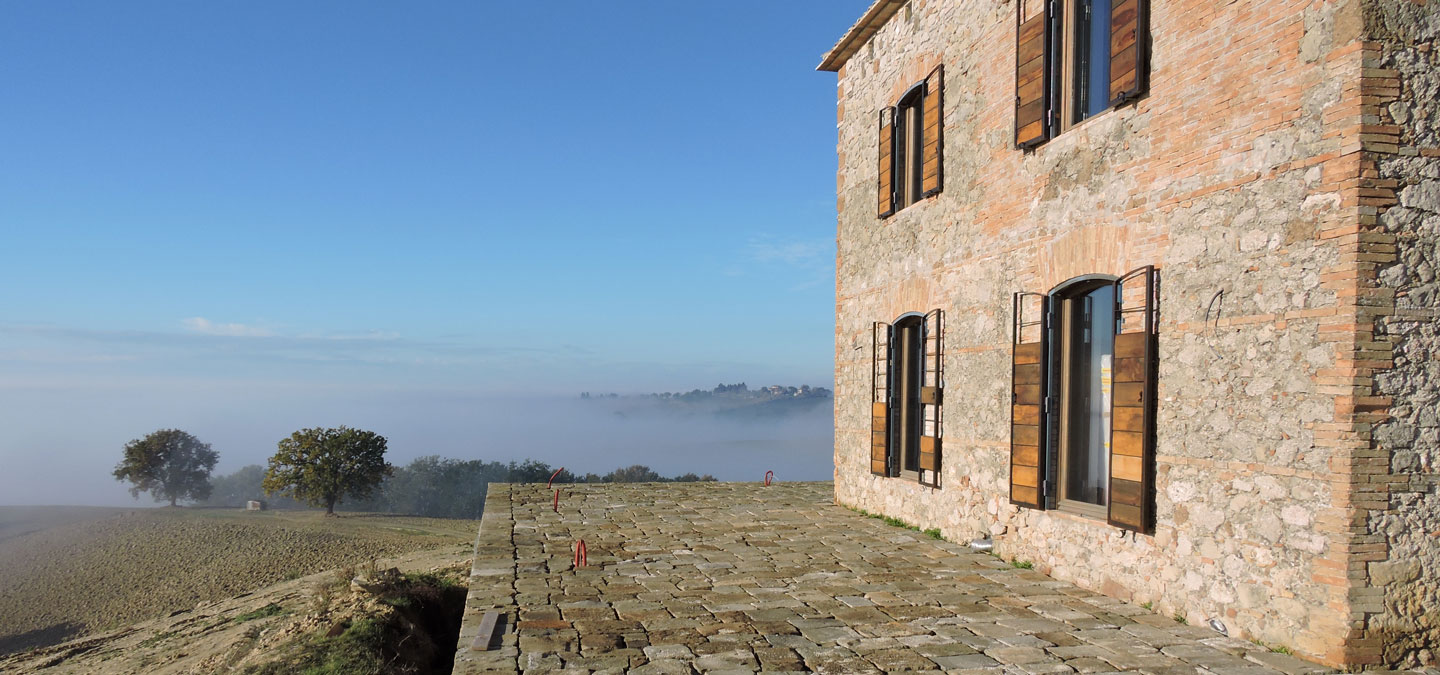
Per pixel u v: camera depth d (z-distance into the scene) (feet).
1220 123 19.66
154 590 122.72
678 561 27.66
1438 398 16.81
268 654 30.58
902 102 36.94
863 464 40.52
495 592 23.07
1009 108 28.22
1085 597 22.85
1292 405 17.63
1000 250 28.73
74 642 76.13
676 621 20.08
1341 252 16.65
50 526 179.11
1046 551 25.91
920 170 35.68
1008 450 28.22
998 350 28.91
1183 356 20.59
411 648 32.17
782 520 37.35
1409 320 16.60
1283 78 18.04
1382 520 16.47
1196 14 20.40
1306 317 17.39
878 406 38.42
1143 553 21.77
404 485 304.09
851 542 31.50
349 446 186.91
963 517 31.12
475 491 307.99
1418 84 16.69
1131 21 22.40
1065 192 25.21
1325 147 17.04
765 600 22.33
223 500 342.64
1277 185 18.12
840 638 18.69
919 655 17.42
